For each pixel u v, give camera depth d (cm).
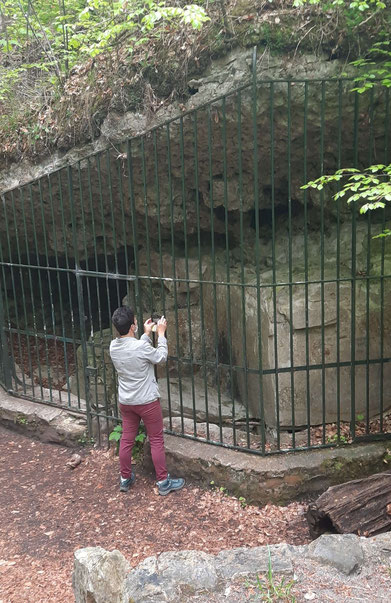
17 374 646
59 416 516
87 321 761
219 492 398
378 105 402
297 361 425
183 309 535
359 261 438
